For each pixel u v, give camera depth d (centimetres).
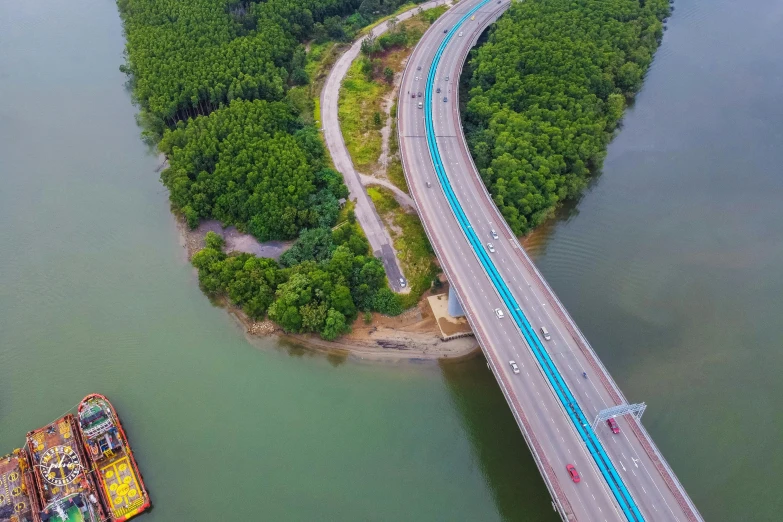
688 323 19925
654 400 17700
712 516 15312
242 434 17300
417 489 15988
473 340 19950
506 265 19538
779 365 18575
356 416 17838
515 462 16525
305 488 16000
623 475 14150
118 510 15300
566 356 16775
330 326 19388
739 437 16838
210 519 15400
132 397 18250
